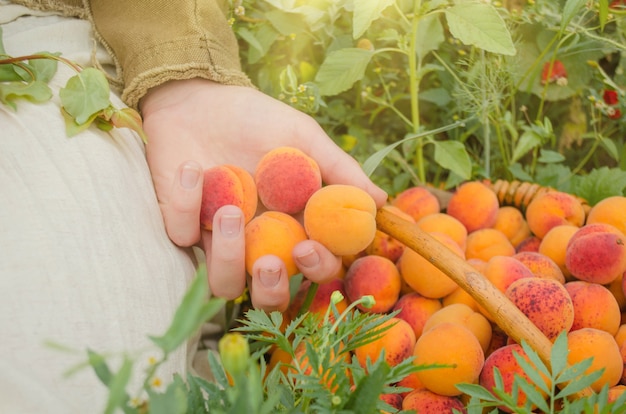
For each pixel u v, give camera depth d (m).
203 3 1.27
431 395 1.01
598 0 1.44
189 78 1.23
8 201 0.84
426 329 1.09
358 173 1.13
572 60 1.58
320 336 0.79
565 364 0.75
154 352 0.89
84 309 0.82
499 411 1.03
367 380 0.63
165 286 0.98
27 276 0.80
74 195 0.90
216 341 1.27
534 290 1.03
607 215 1.26
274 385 0.77
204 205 1.06
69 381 0.76
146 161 1.17
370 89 1.60
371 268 1.16
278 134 1.17
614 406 0.76
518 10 1.62
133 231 0.96
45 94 0.97
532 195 1.41
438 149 1.49
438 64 1.67
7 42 1.20
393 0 1.27
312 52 1.66
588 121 1.67
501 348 1.02
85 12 1.31
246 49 1.68
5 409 0.69
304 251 1.01
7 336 0.75
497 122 1.56
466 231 1.31
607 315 1.07
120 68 1.28
